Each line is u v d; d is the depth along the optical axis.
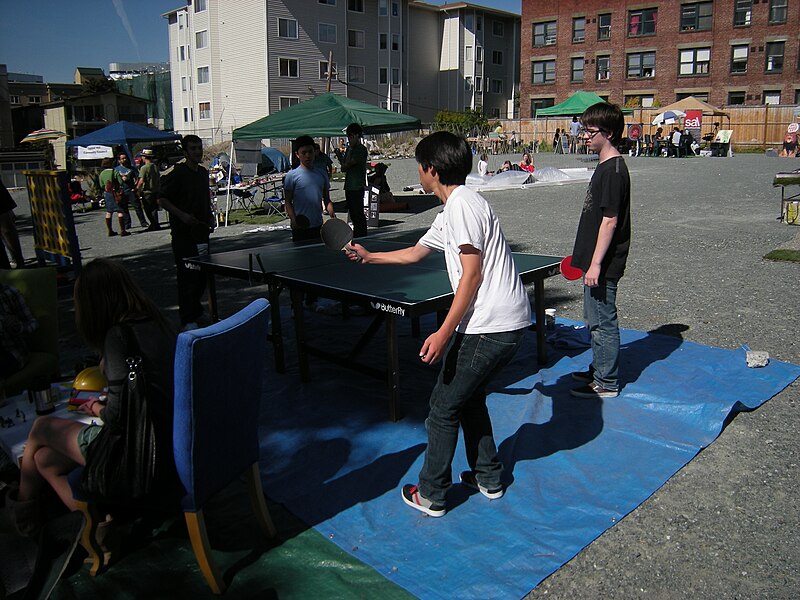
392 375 4.19
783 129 36.03
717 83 40.59
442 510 3.20
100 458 2.57
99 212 19.84
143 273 9.52
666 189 18.11
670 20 41.34
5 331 4.08
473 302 2.91
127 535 3.12
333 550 2.96
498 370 3.06
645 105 43.38
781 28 38.12
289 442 4.02
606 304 4.31
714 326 6.00
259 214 16.61
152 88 50.75
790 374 4.79
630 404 4.35
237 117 41.38
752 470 3.56
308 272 4.88
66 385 3.85
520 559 2.87
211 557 2.68
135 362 2.55
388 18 44.78
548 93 47.06
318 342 5.95
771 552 2.90
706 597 2.65
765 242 10.04
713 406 4.12
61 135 29.55
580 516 3.17
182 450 2.54
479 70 52.19
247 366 2.77
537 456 3.74
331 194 19.81
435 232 3.30
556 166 29.48
